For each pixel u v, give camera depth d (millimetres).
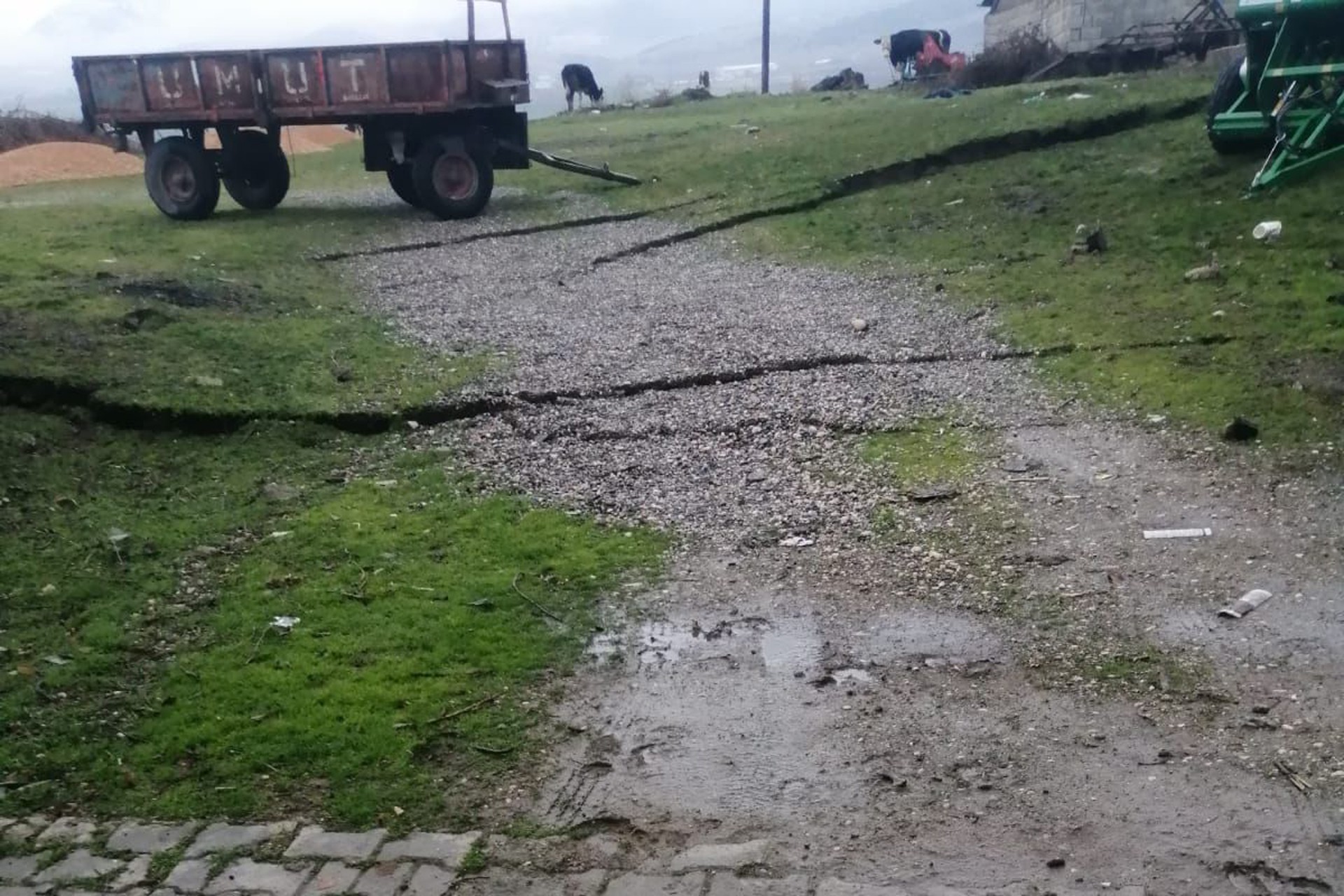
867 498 5551
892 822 3307
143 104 12750
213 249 11031
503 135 13602
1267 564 4625
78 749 3791
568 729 3822
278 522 5520
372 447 6512
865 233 11305
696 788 3502
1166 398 6383
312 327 8477
